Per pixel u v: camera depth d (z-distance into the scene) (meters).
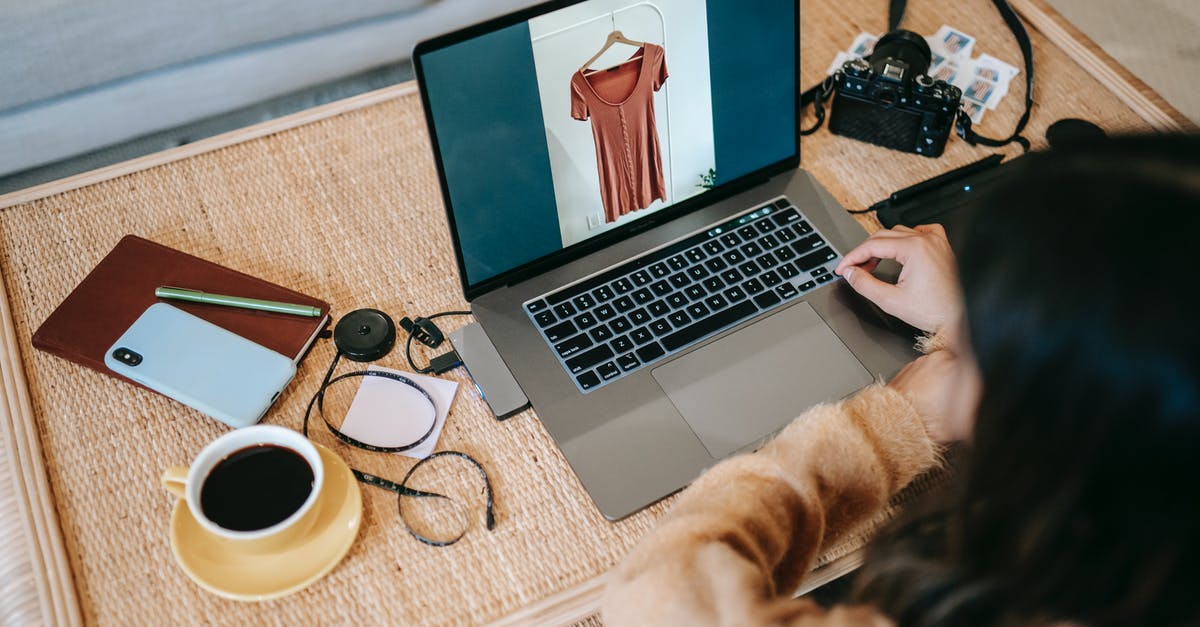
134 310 0.84
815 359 0.81
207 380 0.79
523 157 0.82
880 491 0.68
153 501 0.75
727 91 0.89
